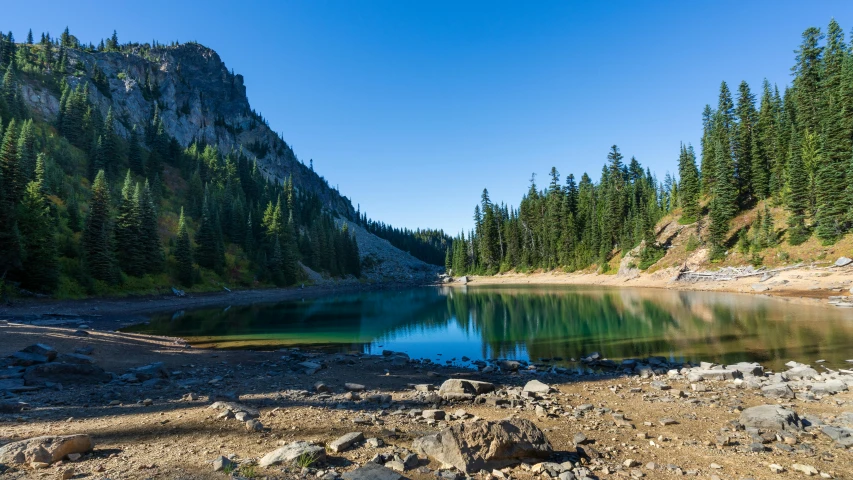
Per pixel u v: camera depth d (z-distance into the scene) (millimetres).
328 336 30641
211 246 79625
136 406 10789
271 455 6590
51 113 114750
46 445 6316
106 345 21141
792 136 60031
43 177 61250
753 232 58875
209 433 8219
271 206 114812
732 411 11117
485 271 124688
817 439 8664
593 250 92750
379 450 7488
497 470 6816
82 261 51531
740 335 24125
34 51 150625
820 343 20859
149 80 192125
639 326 29953
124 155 110625
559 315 38469
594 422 10188
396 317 42875
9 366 15219
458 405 11875
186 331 32969
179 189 111125
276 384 14586
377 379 16078
